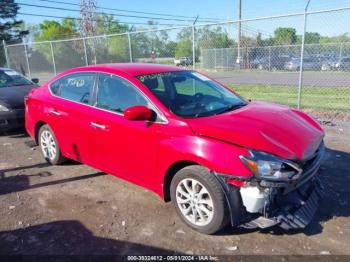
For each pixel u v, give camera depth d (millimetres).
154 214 4027
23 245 3514
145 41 15633
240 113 3959
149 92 3986
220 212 3330
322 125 7785
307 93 14688
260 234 3547
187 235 3576
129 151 4117
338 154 5801
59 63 20250
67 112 4945
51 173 5406
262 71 21594
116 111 4281
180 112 3826
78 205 4320
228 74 23625
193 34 10438
